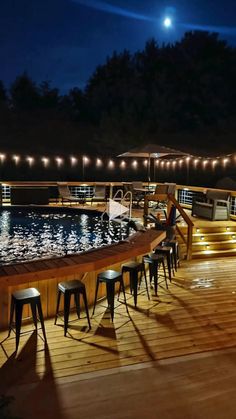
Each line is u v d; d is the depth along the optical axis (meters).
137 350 3.39
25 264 3.66
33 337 3.63
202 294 5.07
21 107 25.58
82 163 19.11
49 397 2.64
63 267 3.57
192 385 2.82
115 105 25.05
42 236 8.41
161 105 24.12
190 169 17.33
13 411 2.47
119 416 2.44
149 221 8.70
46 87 26.38
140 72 25.44
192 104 23.81
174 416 2.44
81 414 2.45
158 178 18.03
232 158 10.89
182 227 8.02
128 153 11.88
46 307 4.18
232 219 9.59
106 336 3.68
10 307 3.79
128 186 12.82
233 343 3.59
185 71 24.22
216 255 7.43
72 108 26.06
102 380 2.87
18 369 3.02
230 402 2.60
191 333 3.80
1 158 16.66
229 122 23.09
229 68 23.50
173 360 3.21
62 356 3.25
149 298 4.87
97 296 4.75
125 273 5.30
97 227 9.56
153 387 2.78
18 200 12.74
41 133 24.02
